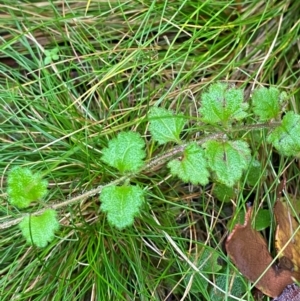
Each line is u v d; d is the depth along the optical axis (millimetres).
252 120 191
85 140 185
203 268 179
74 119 192
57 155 189
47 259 182
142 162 149
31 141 193
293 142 161
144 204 182
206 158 154
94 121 196
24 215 150
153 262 189
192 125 195
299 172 189
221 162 153
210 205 193
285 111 183
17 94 198
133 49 201
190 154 151
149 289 181
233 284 179
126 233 182
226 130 158
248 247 167
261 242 172
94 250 186
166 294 188
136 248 181
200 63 199
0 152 191
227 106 156
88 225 182
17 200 146
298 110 198
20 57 201
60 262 185
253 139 188
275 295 171
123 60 196
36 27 197
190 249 180
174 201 191
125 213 145
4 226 148
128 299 182
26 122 198
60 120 193
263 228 180
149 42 196
